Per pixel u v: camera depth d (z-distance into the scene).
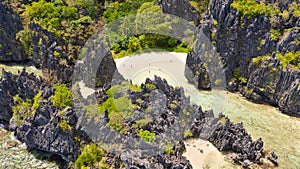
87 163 54.97
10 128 64.81
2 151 61.44
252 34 77.06
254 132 68.62
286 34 75.94
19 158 60.28
